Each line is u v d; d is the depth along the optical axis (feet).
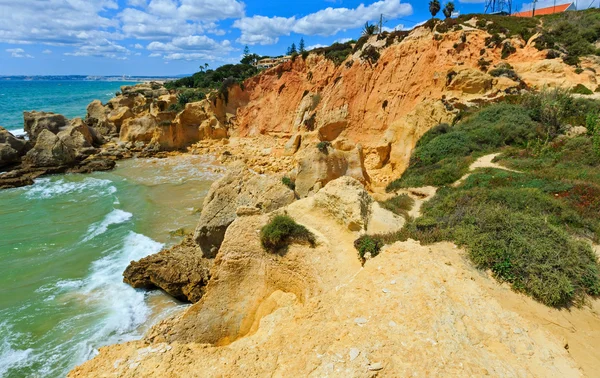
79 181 133.18
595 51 132.05
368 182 87.10
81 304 60.44
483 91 112.27
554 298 31.01
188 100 231.09
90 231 87.35
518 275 33.40
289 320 32.83
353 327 26.35
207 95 220.23
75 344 51.37
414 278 30.96
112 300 61.67
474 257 36.17
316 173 79.87
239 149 169.68
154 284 65.05
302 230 43.34
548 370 23.29
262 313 42.80
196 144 180.45
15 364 47.73
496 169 72.64
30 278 67.51
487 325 26.55
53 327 54.80
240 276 45.19
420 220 46.55
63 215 98.48
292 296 41.52
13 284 65.62
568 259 34.27
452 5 163.73
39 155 144.66
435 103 110.63
